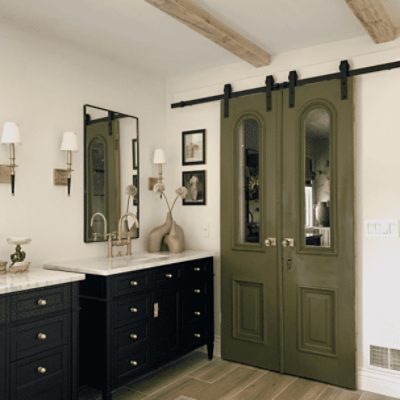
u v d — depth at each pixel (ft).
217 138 11.99
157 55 10.98
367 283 9.73
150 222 12.27
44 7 8.27
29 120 9.22
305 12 8.58
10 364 6.93
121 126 11.44
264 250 10.91
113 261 9.96
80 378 9.01
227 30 9.15
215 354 11.82
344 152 9.86
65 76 10.02
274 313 10.73
